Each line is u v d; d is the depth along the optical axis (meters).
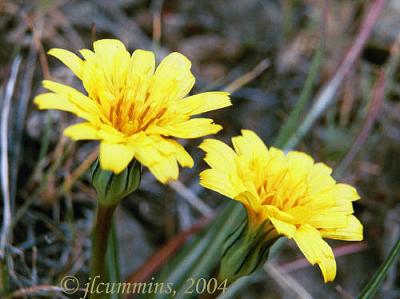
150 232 0.16
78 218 0.15
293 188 0.09
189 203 0.17
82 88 0.16
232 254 0.10
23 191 0.15
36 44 0.15
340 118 0.19
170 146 0.08
